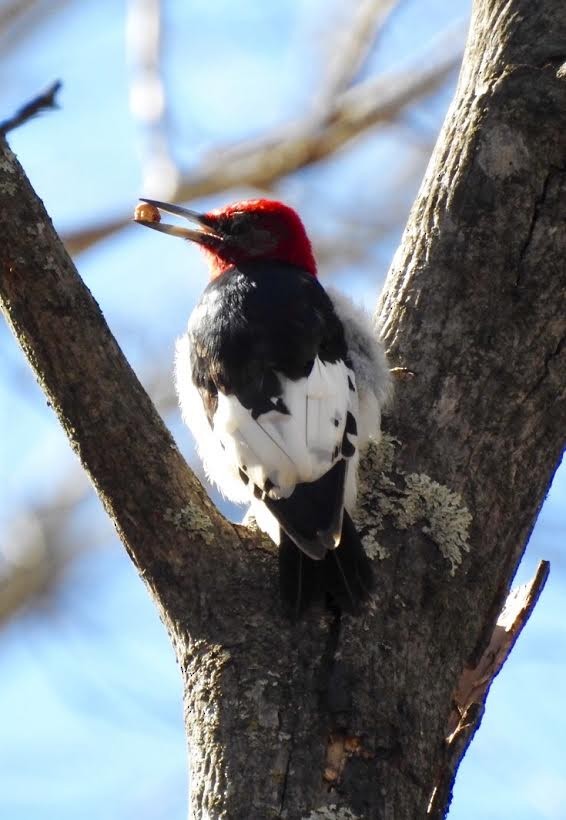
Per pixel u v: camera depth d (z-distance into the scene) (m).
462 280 9.61
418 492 8.68
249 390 9.28
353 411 9.15
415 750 7.59
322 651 7.82
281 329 9.59
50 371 8.34
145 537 8.38
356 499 8.75
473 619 8.39
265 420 9.02
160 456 8.41
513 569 8.76
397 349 9.57
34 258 8.18
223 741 7.51
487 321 9.41
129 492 8.38
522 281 9.52
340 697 7.57
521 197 9.80
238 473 9.61
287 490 8.55
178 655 8.21
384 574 8.29
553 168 9.90
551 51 10.34
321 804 7.18
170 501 8.38
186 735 7.93
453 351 9.36
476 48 10.70
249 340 9.57
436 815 7.60
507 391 9.17
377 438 9.07
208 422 9.97
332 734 7.47
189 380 10.53
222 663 7.84
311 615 8.00
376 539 8.48
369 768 7.36
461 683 8.58
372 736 7.48
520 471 8.98
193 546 8.34
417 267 9.88
